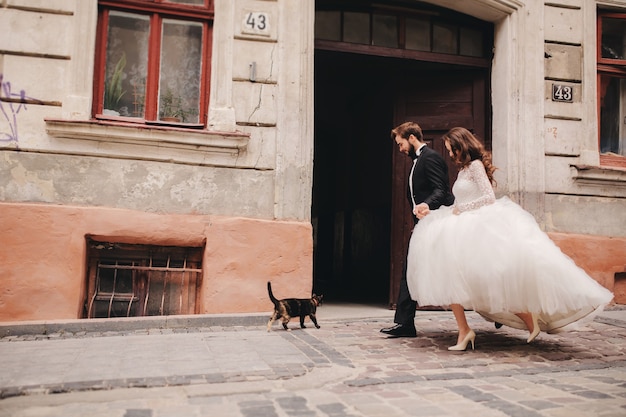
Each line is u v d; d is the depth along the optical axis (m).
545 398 2.65
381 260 8.03
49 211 4.78
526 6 6.33
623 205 6.53
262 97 5.39
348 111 9.60
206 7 5.49
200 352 3.57
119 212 4.95
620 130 6.87
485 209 3.85
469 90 6.59
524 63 6.28
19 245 4.70
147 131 4.99
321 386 2.88
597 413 2.40
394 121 6.71
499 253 3.68
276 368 3.16
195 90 5.50
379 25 6.29
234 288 5.09
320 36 6.08
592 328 4.93
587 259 6.24
